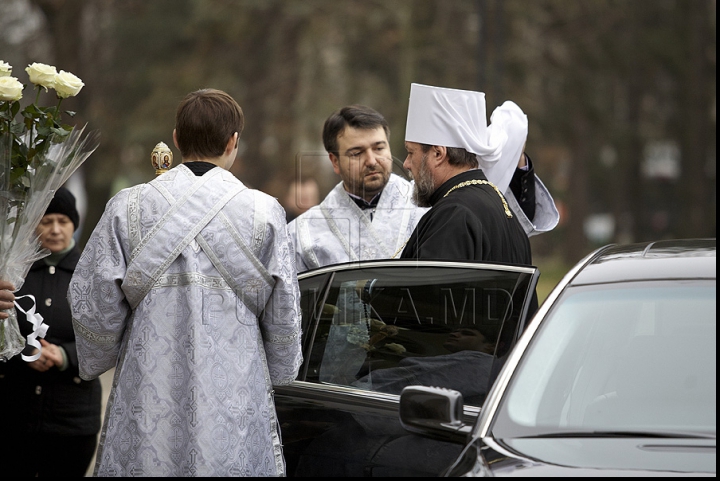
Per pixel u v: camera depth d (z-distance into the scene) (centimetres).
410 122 1285
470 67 7781
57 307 1344
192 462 927
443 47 8069
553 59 8612
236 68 8756
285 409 1102
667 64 9225
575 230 10019
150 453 943
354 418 1052
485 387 990
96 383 1386
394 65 8394
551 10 8612
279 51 8725
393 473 1003
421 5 8262
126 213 975
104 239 974
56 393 1345
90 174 8162
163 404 947
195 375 938
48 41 8062
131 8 8950
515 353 905
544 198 1529
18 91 1030
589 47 8794
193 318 947
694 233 9306
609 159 10275
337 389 1084
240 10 8700
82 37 8419
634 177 10138
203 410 934
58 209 1349
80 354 995
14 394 1337
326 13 8538
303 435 1081
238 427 952
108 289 961
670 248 1009
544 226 1534
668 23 9294
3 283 1073
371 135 1284
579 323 914
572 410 841
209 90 1030
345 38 8412
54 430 1341
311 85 8406
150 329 958
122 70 8550
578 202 10000
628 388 852
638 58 9019
